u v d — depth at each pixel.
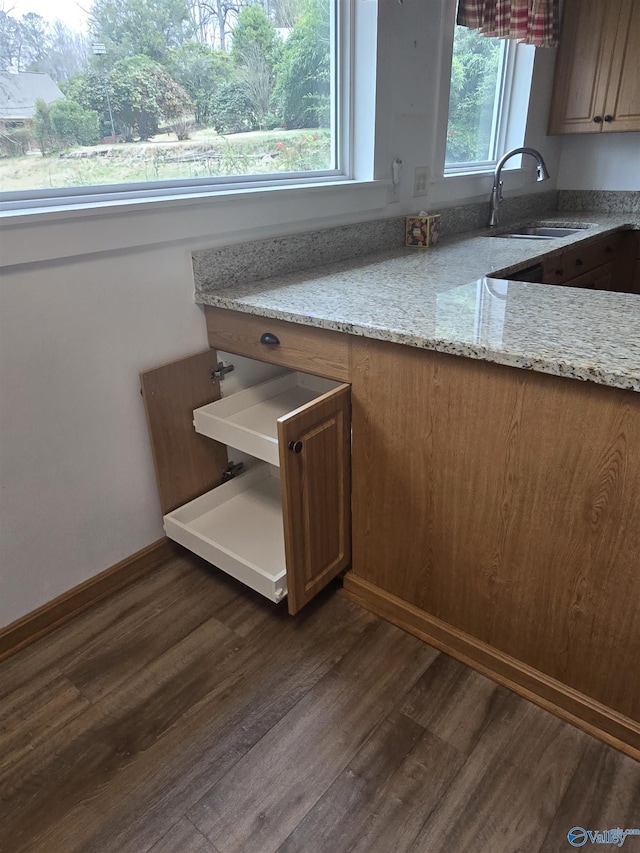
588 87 2.82
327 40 1.85
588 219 2.92
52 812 1.14
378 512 1.50
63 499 1.51
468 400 1.19
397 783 1.18
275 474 2.05
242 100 1.65
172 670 1.45
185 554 1.87
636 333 1.12
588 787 1.17
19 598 1.49
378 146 1.97
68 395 1.44
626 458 1.01
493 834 1.09
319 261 1.90
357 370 1.36
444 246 2.21
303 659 1.48
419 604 1.52
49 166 1.32
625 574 1.10
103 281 1.42
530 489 1.17
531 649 1.33
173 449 1.71
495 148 2.94
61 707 1.36
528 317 1.25
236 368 1.82
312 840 1.08
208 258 1.60
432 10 2.00
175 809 1.14
